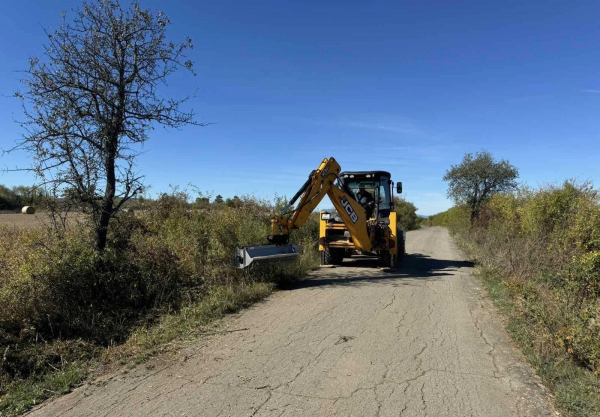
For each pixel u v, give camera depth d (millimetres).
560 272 7371
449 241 23875
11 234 9820
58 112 6562
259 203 13867
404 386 4121
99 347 5102
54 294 5656
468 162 26578
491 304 7625
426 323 6355
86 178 6797
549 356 4734
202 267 8539
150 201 10711
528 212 12055
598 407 3588
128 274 6621
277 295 8305
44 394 3922
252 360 4801
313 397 3869
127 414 3553
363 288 9062
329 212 12453
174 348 5180
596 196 9445
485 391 4012
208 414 3547
